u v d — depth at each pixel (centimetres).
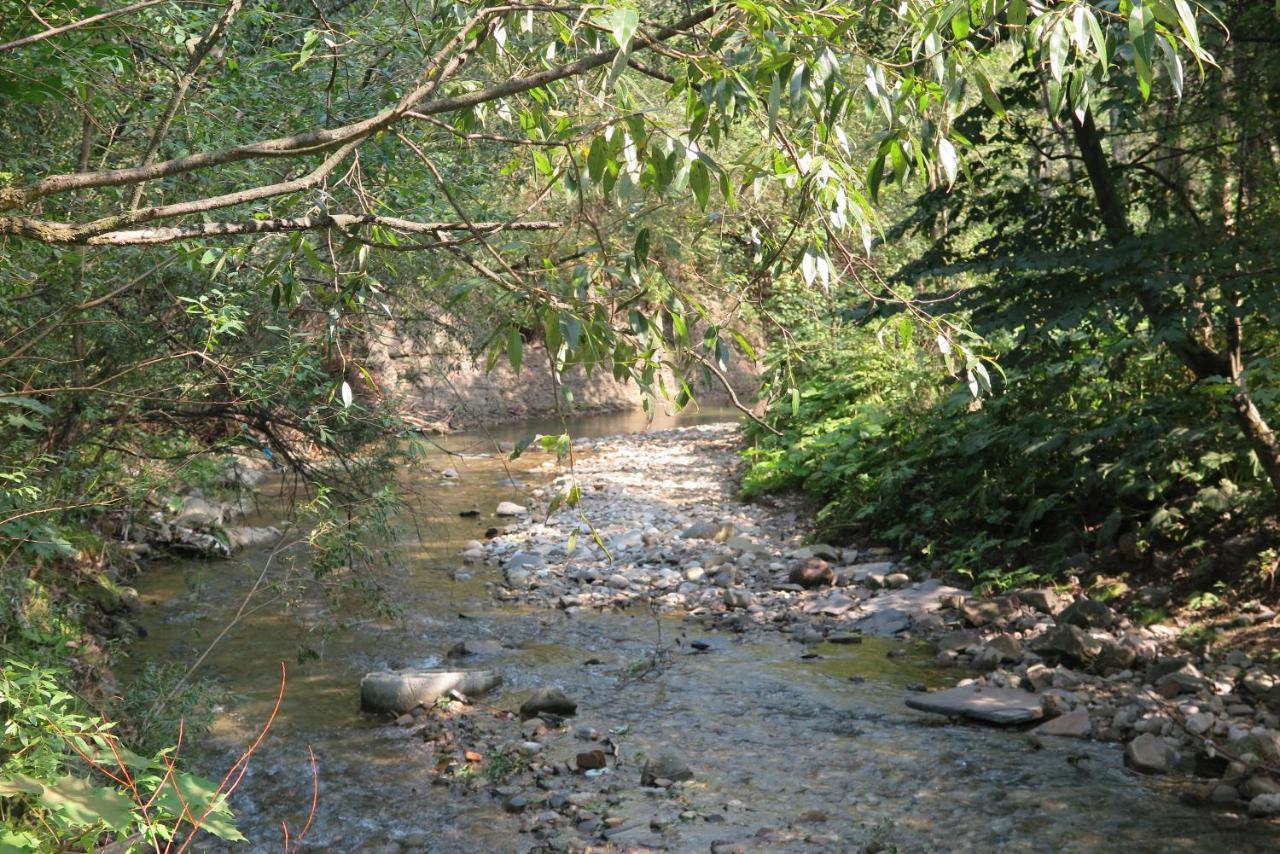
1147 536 884
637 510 1354
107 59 373
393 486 773
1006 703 670
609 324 250
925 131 246
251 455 786
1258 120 752
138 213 237
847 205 241
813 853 489
